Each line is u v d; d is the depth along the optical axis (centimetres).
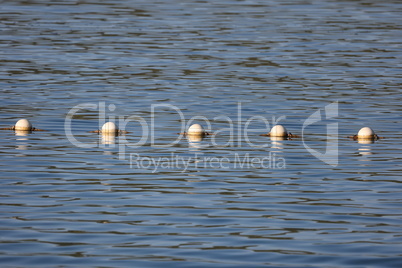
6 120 10169
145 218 6081
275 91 12400
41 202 6512
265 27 19262
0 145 8806
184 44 16800
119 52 15812
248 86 12775
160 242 5503
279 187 7119
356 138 9431
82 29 18612
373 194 6881
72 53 15600
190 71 14038
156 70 14100
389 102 11600
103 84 12800
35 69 13912
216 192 6919
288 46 16712
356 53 15962
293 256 5231
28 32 18000
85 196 6725
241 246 5434
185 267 5016
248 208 6400
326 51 16175
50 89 12306
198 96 11956
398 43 17100
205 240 5556
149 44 16762
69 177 7394
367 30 18900
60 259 5147
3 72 13550
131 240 5544
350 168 7900
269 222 6006
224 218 6106
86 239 5556
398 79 13388
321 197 6769
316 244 5497
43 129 9738
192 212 6259
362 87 12738
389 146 8981
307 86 12800
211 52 15950
